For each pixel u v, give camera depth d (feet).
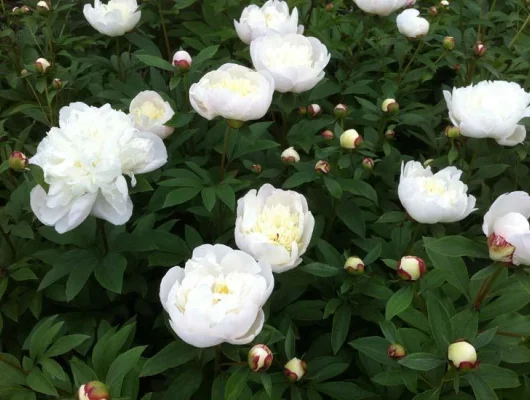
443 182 2.87
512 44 4.66
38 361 2.48
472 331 2.34
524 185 3.75
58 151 2.65
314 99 4.12
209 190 3.11
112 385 2.33
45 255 3.14
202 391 2.82
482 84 3.26
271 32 3.52
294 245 2.59
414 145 4.49
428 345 2.60
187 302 2.25
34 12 4.46
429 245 2.42
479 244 2.42
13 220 3.42
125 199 2.64
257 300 2.31
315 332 3.25
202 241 3.29
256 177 3.51
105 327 2.90
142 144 2.81
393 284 3.14
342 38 4.70
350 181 3.21
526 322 2.61
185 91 3.46
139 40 4.22
